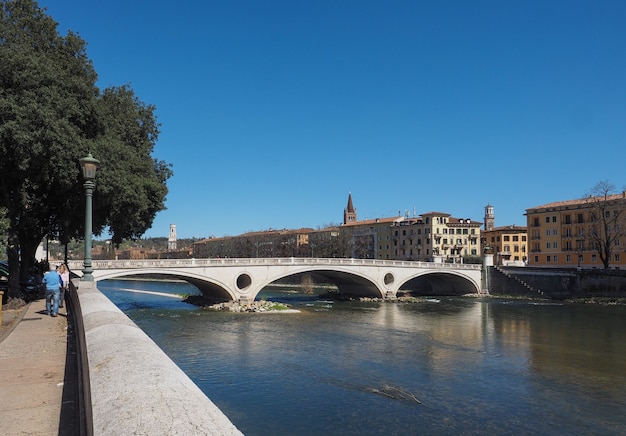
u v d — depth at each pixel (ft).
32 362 31.35
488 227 532.32
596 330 153.99
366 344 127.03
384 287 264.93
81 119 90.94
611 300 242.37
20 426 19.65
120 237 140.05
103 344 18.78
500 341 132.87
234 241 558.97
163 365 14.65
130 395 11.42
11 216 82.74
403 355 112.57
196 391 12.17
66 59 94.63
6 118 79.05
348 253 436.76
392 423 66.85
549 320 178.91
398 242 456.86
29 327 46.52
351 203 592.19
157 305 223.30
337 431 63.72
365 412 71.31
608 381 90.07
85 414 16.84
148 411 10.18
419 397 78.89
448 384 86.94
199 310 203.31
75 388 25.34
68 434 18.79
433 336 141.18
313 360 106.42
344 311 208.74
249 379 89.66
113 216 115.44
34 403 22.74
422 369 98.48
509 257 433.89
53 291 55.88
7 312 63.05
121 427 9.43
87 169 60.13
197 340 131.34
